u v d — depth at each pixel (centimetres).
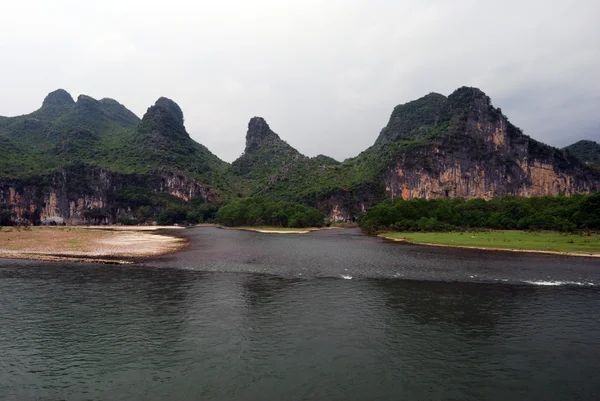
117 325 1911
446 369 1428
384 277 3144
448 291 2652
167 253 4675
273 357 1531
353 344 1669
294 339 1722
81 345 1658
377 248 5394
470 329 1862
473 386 1298
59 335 1775
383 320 1995
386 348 1625
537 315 2097
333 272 3366
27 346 1647
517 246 5106
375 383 1316
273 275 3219
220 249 5225
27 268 3528
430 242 6028
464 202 11644
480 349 1619
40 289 2661
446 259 4169
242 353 1570
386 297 2475
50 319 2005
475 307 2250
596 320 2009
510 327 1895
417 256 4428
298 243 6297
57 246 5153
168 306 2241
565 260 4066
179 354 1560
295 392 1252
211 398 1214
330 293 2575
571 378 1360
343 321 1977
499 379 1351
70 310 2159
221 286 2775
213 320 1988
